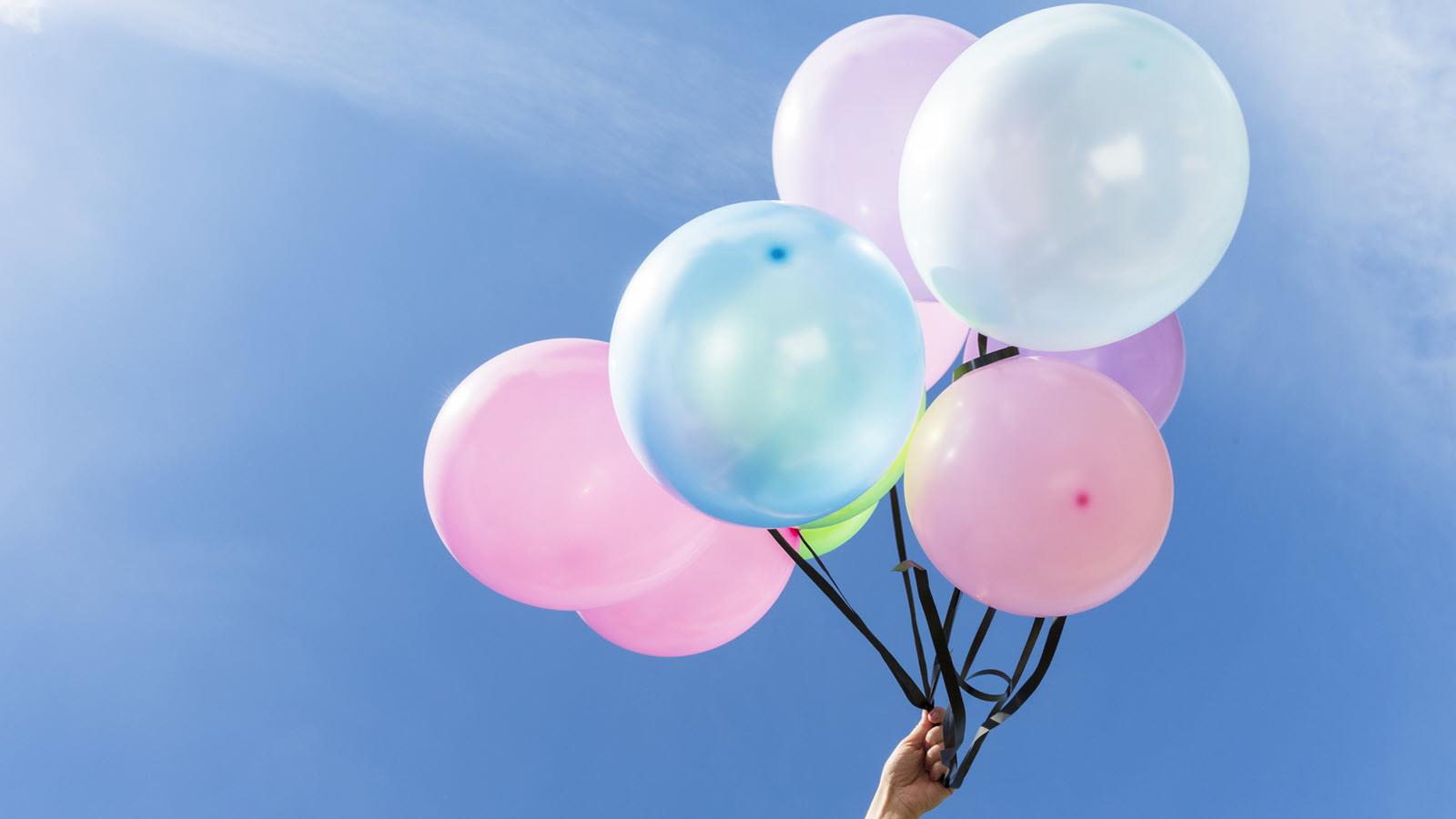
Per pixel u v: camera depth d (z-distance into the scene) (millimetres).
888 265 1104
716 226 1088
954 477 1164
